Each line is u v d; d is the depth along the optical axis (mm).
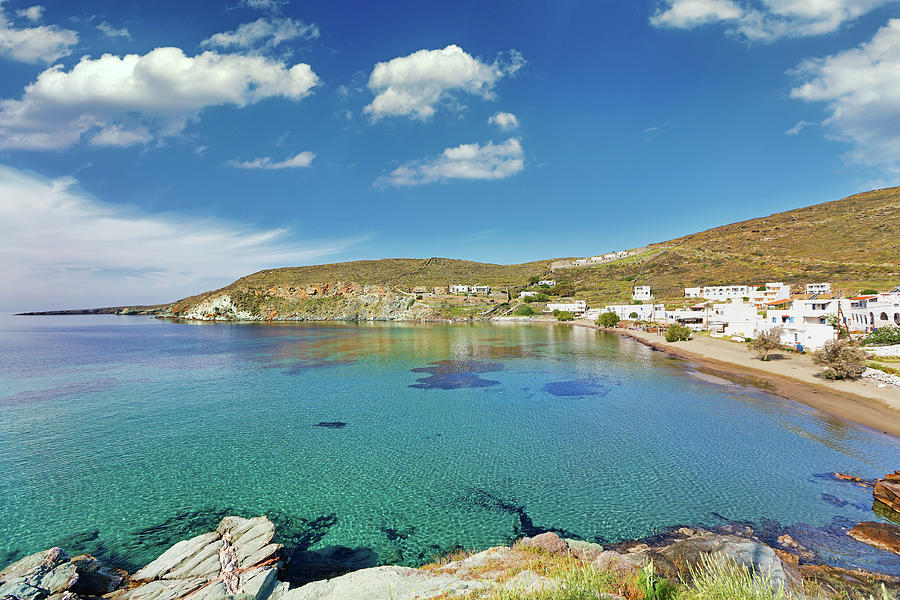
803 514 18859
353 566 15977
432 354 72938
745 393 41500
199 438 30625
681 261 184375
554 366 59469
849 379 42562
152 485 23031
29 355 75625
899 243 134125
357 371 57375
